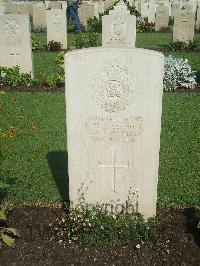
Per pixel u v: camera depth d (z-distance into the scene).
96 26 7.18
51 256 1.60
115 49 1.55
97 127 1.66
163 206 1.90
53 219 1.80
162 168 2.26
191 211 1.86
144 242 1.65
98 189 1.77
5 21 3.90
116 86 1.60
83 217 1.71
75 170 1.74
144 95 1.61
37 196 1.98
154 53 1.54
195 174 2.20
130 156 1.71
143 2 8.76
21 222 1.78
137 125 1.65
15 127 2.83
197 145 2.55
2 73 4.02
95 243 1.65
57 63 4.26
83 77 1.59
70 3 6.98
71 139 1.69
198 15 7.24
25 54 4.00
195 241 1.67
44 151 2.47
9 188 2.04
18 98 3.44
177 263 1.56
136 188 1.76
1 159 2.36
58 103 3.32
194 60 4.91
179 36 5.56
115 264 1.56
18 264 1.56
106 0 9.53
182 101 3.40
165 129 2.80
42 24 7.57
